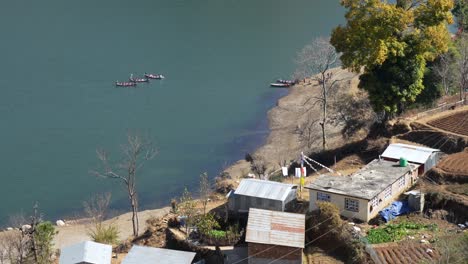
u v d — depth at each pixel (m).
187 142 101.38
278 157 90.19
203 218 60.72
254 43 152.00
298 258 52.19
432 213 57.88
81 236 72.62
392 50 73.88
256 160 89.25
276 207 60.69
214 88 125.62
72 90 124.44
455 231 53.88
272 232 53.22
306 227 56.56
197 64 138.88
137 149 95.75
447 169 64.50
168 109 115.56
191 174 90.44
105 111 114.44
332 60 102.38
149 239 62.78
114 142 100.50
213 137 103.44
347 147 78.38
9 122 109.00
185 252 55.91
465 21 108.12
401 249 51.44
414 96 78.56
